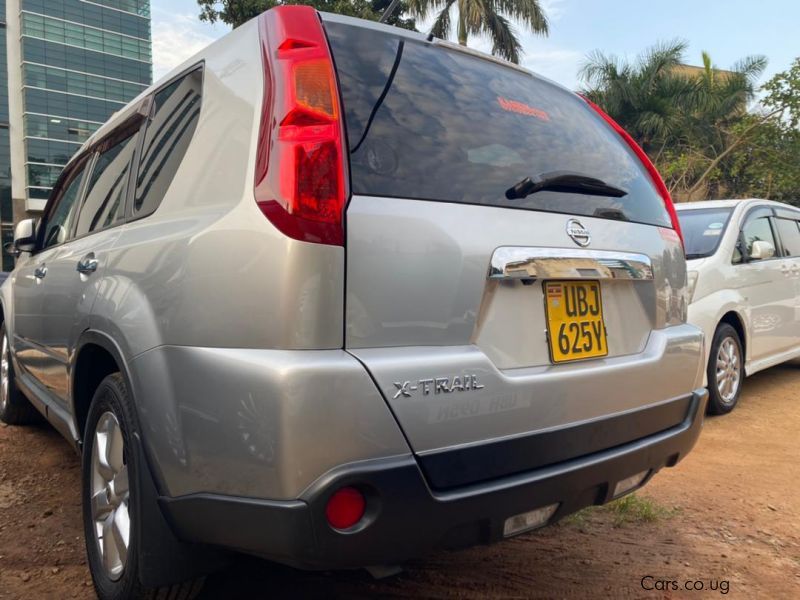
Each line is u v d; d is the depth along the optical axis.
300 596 2.39
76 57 52.47
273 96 1.79
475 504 1.76
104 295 2.32
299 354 1.60
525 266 1.99
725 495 3.44
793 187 15.29
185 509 1.78
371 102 1.88
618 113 17.86
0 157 50.47
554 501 1.96
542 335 2.08
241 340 1.69
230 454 1.67
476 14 15.52
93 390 2.71
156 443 1.88
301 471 1.57
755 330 5.40
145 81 56.84
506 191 2.06
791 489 3.52
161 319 1.92
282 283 1.63
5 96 50.38
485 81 2.29
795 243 6.41
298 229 1.64
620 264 2.32
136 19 55.84
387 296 1.71
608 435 2.15
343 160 1.73
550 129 2.39
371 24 2.08
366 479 1.61
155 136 2.51
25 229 4.04
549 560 2.70
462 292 1.84
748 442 4.34
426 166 1.89
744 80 17.77
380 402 1.64
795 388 6.02
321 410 1.58
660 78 17.92
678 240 2.76
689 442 2.51
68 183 3.89
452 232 1.85
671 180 17.36
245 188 1.78
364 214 1.71
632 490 2.35
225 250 1.76
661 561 2.71
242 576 2.53
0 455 3.98
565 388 2.02
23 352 3.88
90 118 53.56
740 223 5.50
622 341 2.36
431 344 1.78
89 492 2.43
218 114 2.04
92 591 2.43
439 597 2.40
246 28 2.11
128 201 2.57
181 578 1.94
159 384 1.88
